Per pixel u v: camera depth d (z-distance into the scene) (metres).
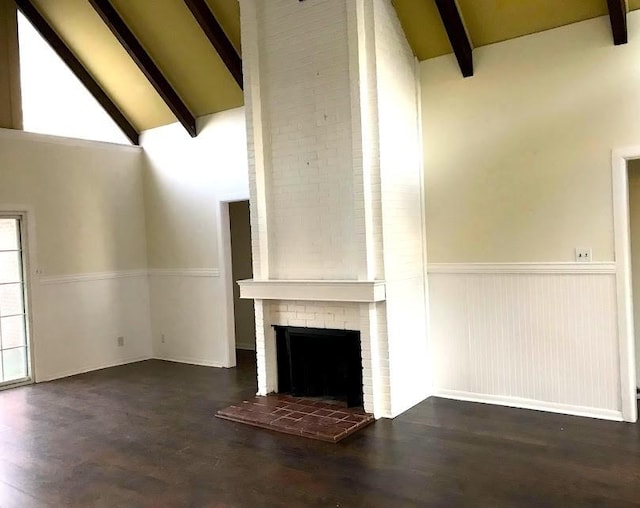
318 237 5.09
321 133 5.00
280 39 5.20
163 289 7.50
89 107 7.24
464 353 5.17
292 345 5.36
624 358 4.44
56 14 6.56
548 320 4.75
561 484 3.44
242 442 4.35
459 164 5.11
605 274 4.49
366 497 3.37
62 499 3.50
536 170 4.75
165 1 5.91
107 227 7.23
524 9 4.63
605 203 4.47
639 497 3.25
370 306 4.76
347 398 5.01
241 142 6.61
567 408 4.70
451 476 3.60
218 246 6.89
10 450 4.33
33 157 6.53
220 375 6.52
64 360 6.76
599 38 4.45
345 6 4.78
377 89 4.69
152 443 4.40
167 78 6.73
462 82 5.07
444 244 5.23
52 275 6.68
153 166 7.49
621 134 4.39
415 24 5.04
